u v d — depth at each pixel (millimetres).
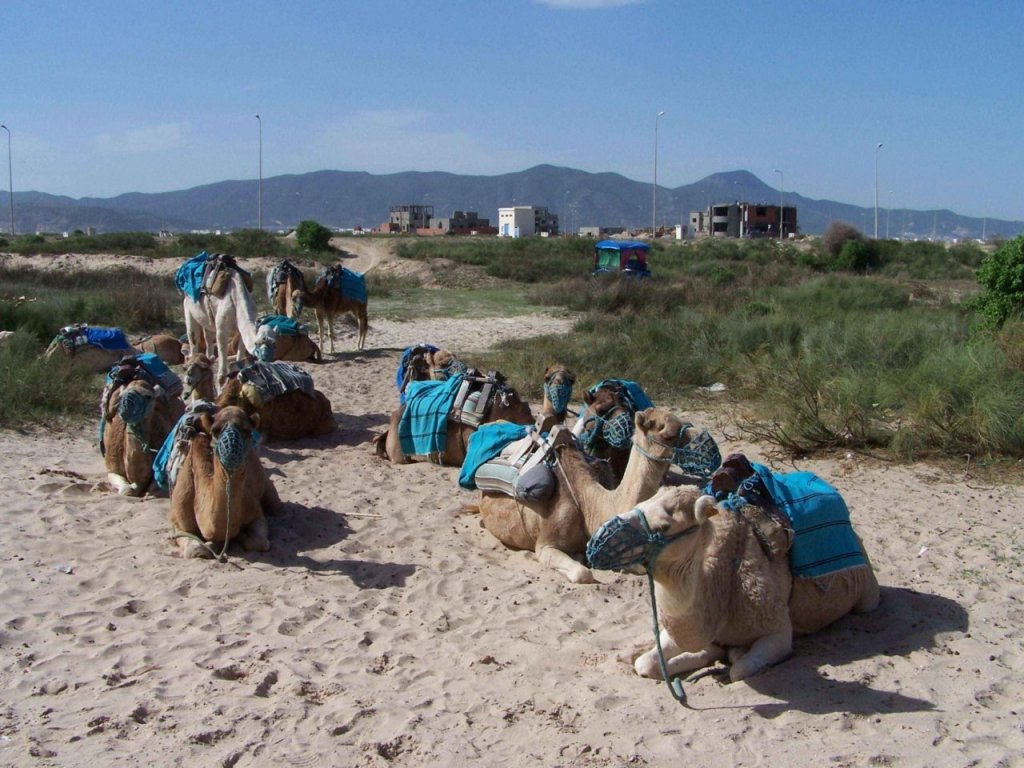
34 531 8258
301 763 4809
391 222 147500
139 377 9734
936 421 11148
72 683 5621
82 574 7387
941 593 6930
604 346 18031
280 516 8867
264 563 7695
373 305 30984
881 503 9289
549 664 5938
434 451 10656
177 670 5797
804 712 5203
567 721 5191
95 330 16406
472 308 30484
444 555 7953
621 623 6582
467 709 5340
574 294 31625
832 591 6094
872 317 20703
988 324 16031
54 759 4789
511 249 55250
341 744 4980
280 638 6305
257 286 32312
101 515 8773
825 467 10781
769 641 5660
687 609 5344
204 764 4766
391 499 9500
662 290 30969
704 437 6855
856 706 5266
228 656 6000
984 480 10094
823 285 32656
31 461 10773
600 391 9148
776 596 5664
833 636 6191
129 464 9383
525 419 10695
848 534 6211
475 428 10453
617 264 39719
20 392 13117
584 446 8953
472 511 9102
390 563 7754
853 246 53688
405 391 11578
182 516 7953
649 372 16109
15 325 20031
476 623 6605
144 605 6832
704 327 19422
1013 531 8352
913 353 15453
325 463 10891
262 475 8359
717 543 5590
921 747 4840
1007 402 11047
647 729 5062
